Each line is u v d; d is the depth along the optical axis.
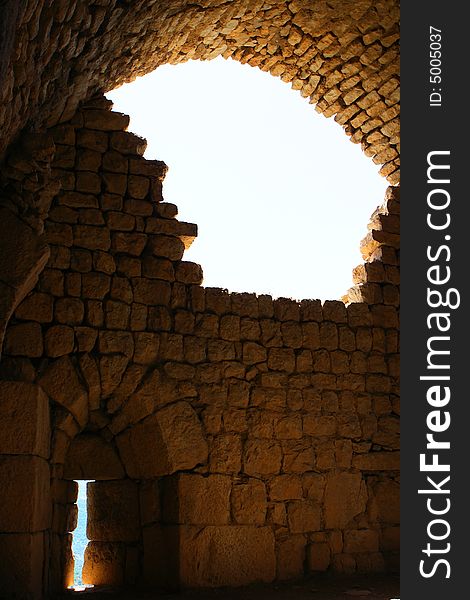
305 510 7.68
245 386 7.71
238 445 7.54
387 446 8.24
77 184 7.46
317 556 7.60
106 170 7.62
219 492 7.32
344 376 8.24
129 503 7.41
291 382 7.96
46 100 6.56
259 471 7.57
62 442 6.95
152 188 7.78
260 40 8.36
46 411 6.64
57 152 7.46
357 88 8.95
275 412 7.79
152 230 7.67
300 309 8.24
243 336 7.86
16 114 5.76
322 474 7.85
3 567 5.70
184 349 7.54
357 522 7.93
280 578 7.40
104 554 7.36
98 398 7.14
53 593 6.76
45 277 7.09
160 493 7.33
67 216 7.33
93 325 7.18
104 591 7.01
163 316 7.51
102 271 7.34
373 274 8.77
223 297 7.88
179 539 7.03
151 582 7.12
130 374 7.21
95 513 7.45
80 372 7.00
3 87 4.54
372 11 7.86
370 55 8.42
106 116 7.73
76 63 6.50
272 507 7.55
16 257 6.35
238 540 7.28
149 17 6.80
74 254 7.27
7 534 5.79
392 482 8.20
